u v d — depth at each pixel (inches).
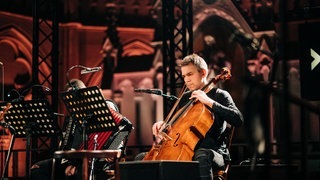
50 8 472.7
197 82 284.4
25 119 290.2
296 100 191.2
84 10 1030.4
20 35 910.4
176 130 278.1
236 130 793.6
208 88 285.6
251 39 242.4
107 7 1053.2
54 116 287.4
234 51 1015.0
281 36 191.0
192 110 280.8
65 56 1000.9
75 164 285.7
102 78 1045.2
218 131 278.5
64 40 1003.3
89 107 264.7
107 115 263.7
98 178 287.3
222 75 282.0
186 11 497.7
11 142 302.0
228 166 281.7
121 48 1072.2
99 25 1042.1
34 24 455.8
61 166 287.1
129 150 950.4
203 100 269.6
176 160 256.2
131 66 1075.9
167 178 239.0
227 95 282.8
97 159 286.8
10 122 295.1
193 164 249.4
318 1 844.6
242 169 316.5
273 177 249.1
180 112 284.7
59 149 289.1
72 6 1006.4
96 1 1043.3
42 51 922.7
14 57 906.1
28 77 916.6
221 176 273.0
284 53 190.1
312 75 430.0
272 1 976.9
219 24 1024.2
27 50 919.7
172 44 476.1
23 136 301.0
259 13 995.9
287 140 185.8
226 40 1019.3
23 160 860.0
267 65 970.1
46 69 916.6
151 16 1087.6
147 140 1094.4
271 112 818.2
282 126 187.3
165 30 479.2
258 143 194.2
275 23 975.0
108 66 1049.5
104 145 284.2
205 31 1027.3
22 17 911.0
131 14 1075.9
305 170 209.8
